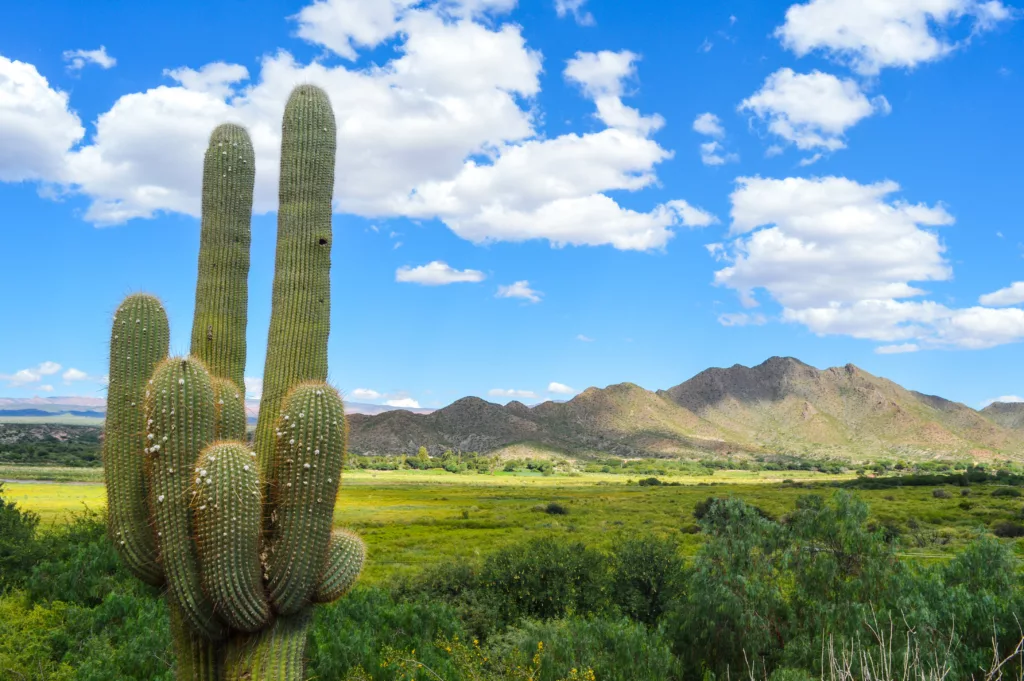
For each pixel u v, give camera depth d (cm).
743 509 1411
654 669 1183
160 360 682
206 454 606
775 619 1282
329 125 826
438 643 1362
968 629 1051
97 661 1094
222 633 625
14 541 1864
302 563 637
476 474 19300
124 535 641
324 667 1143
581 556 2219
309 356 766
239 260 811
